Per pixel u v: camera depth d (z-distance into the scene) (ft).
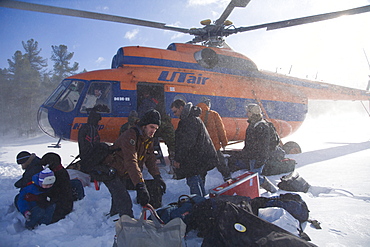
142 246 6.63
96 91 19.26
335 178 16.14
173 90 20.92
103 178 9.48
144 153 9.95
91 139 14.89
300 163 21.33
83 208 11.69
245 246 6.49
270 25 22.93
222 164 14.35
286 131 27.14
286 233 6.80
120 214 9.46
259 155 14.28
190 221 8.63
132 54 20.70
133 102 19.80
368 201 11.75
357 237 8.25
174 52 22.44
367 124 79.92
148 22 21.01
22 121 96.37
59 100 19.12
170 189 14.64
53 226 9.60
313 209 10.91
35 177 9.86
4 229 9.60
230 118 23.45
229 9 21.83
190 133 11.37
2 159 28.84
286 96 27.20
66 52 107.55
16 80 99.14
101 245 8.23
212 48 23.81
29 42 101.96
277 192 13.70
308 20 21.47
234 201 9.62
